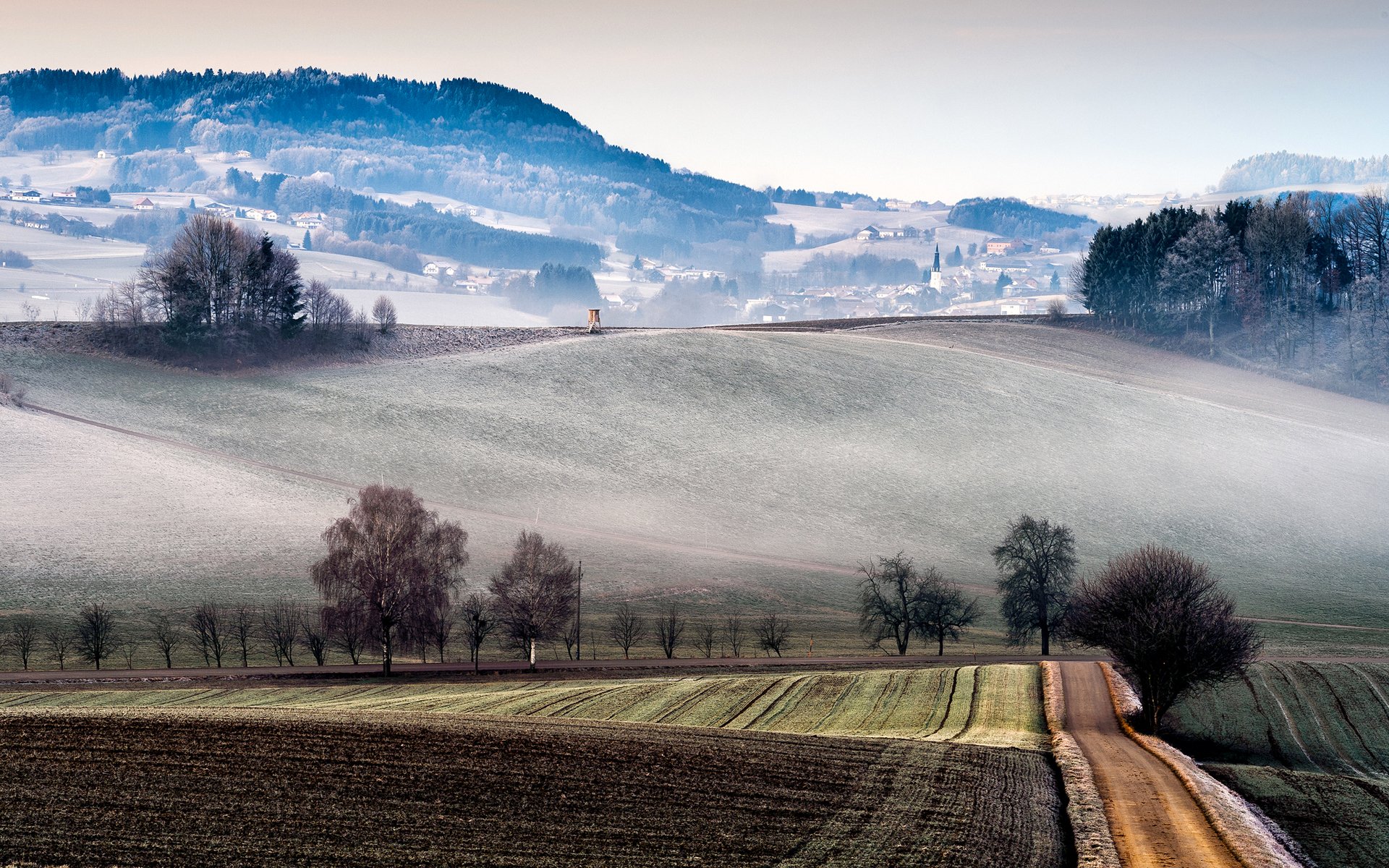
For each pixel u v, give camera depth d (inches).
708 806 2362.2
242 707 3368.6
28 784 2343.8
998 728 3272.6
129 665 4739.2
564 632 5226.4
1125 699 3767.2
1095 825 2299.5
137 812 2226.9
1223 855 2150.6
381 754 2598.4
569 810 2315.5
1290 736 3513.8
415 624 4670.3
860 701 3708.2
